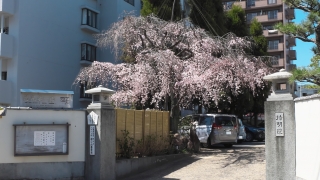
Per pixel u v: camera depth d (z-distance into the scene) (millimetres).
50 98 10039
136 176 10547
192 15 22312
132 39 15414
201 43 14781
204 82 13672
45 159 9234
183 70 14047
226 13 26094
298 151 7750
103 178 9383
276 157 8062
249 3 52000
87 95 23859
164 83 13805
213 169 11102
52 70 21500
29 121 9164
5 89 18828
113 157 9758
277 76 8117
